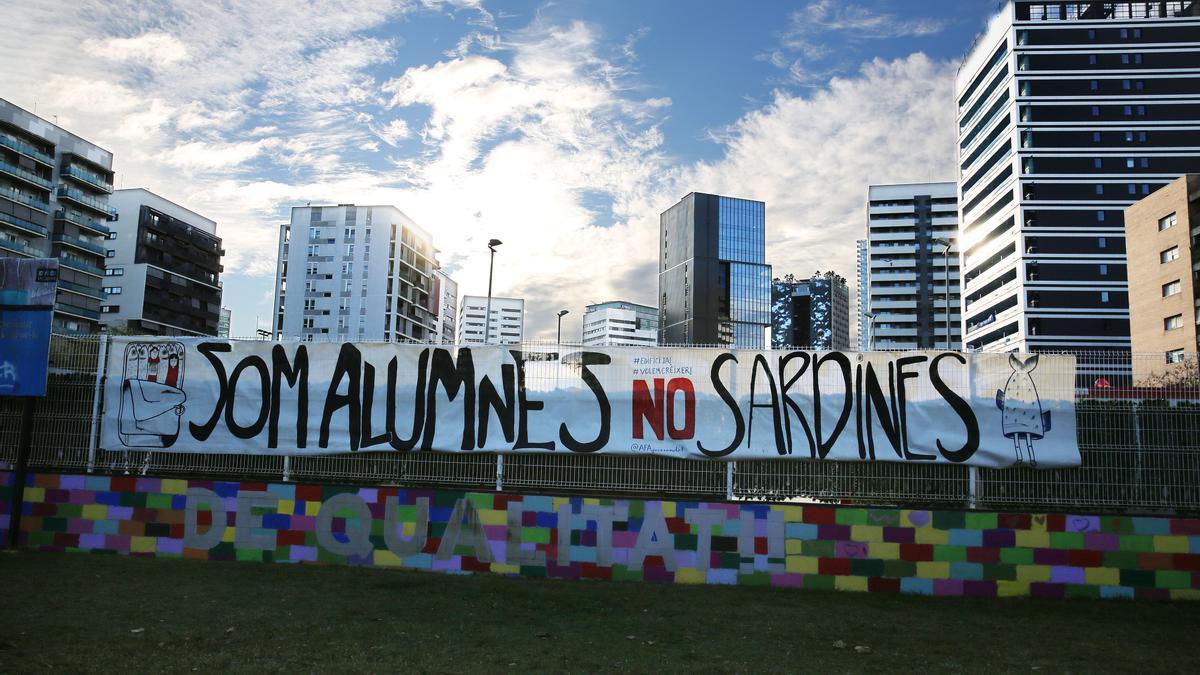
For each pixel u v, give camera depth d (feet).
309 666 18.45
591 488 31.53
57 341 34.88
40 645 19.44
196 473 33.68
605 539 30.78
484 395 32.60
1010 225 295.28
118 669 17.76
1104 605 27.94
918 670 19.47
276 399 33.68
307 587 27.63
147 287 307.78
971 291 342.23
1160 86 281.13
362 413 33.12
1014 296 290.15
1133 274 210.18
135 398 34.35
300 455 33.14
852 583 29.78
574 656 19.97
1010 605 27.78
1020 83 290.56
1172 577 28.86
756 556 30.19
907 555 29.73
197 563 31.50
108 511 33.37
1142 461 29.78
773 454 31.04
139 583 27.43
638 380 31.99
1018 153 287.69
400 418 32.91
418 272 397.19
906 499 30.35
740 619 24.75
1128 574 28.99
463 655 19.79
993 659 20.67
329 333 361.30
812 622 24.56
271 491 32.58
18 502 33.06
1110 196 279.49
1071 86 286.05
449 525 31.50
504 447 32.14
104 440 34.19
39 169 259.19
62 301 264.52
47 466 34.22
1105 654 21.43
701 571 30.32
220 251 356.38
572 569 30.78
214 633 21.22
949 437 30.60
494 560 31.12
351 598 26.14
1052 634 23.63
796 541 30.12
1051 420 30.25
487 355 32.89
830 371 31.48
